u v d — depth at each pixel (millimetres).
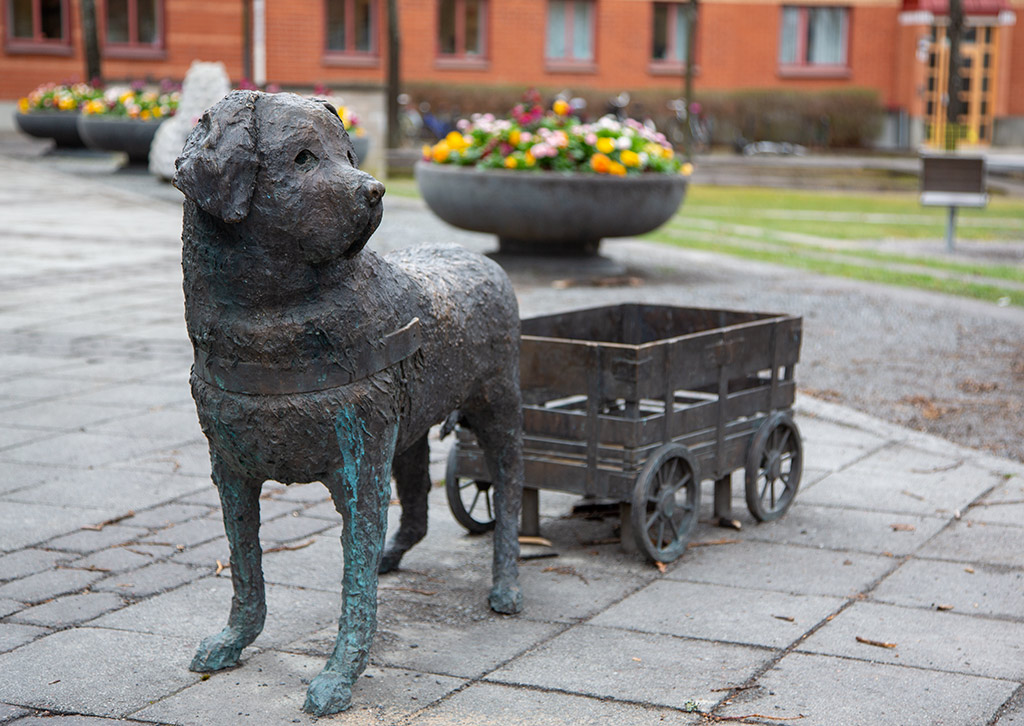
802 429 6422
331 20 32344
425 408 3541
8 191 17969
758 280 11430
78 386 7039
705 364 4582
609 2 33625
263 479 3332
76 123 24156
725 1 34219
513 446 4031
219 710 3281
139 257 12258
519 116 11320
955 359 8242
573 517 5031
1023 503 5191
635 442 4312
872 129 34969
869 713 3260
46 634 3785
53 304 9672
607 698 3338
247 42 26625
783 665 3562
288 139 2859
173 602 4055
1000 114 35438
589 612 3982
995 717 3248
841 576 4324
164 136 19500
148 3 30922
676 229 16156
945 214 19516
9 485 5281
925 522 4941
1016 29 35125
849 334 8992
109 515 4926
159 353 7941
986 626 3877
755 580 4289
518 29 33281
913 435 6246
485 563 4461
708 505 5227
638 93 33750
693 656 3625
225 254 2977
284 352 3061
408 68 32844
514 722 3199
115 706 3305
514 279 10820
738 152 32656
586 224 10789
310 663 3594
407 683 3436
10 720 3219
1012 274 12320
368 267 3209
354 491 3250
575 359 4387
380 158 25016
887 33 35031
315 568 4383
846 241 15297
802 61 35219
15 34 29875
